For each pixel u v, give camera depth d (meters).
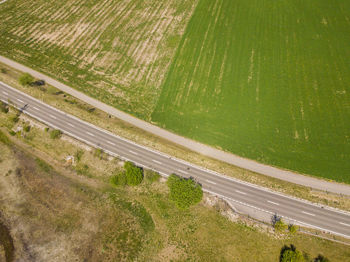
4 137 70.69
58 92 78.56
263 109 71.25
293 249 50.88
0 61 87.56
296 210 55.50
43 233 55.38
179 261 50.59
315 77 77.44
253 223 54.16
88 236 54.31
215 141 66.00
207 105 73.00
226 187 59.31
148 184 60.50
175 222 55.19
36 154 67.38
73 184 61.97
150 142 66.88
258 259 50.31
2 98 77.06
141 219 56.12
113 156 64.75
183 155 64.31
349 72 77.75
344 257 49.59
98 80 81.31
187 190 53.50
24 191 61.44
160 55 87.00
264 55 83.81
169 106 73.56
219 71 80.69
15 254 52.88
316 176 59.28
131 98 76.25
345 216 54.28
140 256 51.53
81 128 70.12
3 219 57.59
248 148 64.31
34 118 72.50
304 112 70.06
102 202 58.84
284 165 61.16
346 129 66.31
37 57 88.94
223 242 52.31
